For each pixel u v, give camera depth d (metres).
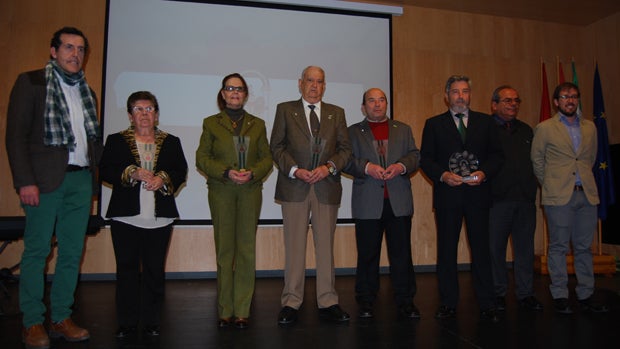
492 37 5.11
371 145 2.79
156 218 2.22
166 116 4.21
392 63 4.75
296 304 2.52
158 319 2.26
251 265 2.45
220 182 2.41
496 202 2.90
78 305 2.99
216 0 4.39
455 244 2.62
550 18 5.20
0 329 2.34
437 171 2.62
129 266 2.21
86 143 2.20
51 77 2.05
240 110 2.55
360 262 3.04
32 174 1.96
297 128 2.59
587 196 2.78
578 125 2.92
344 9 4.66
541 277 4.10
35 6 4.12
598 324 2.45
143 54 4.21
